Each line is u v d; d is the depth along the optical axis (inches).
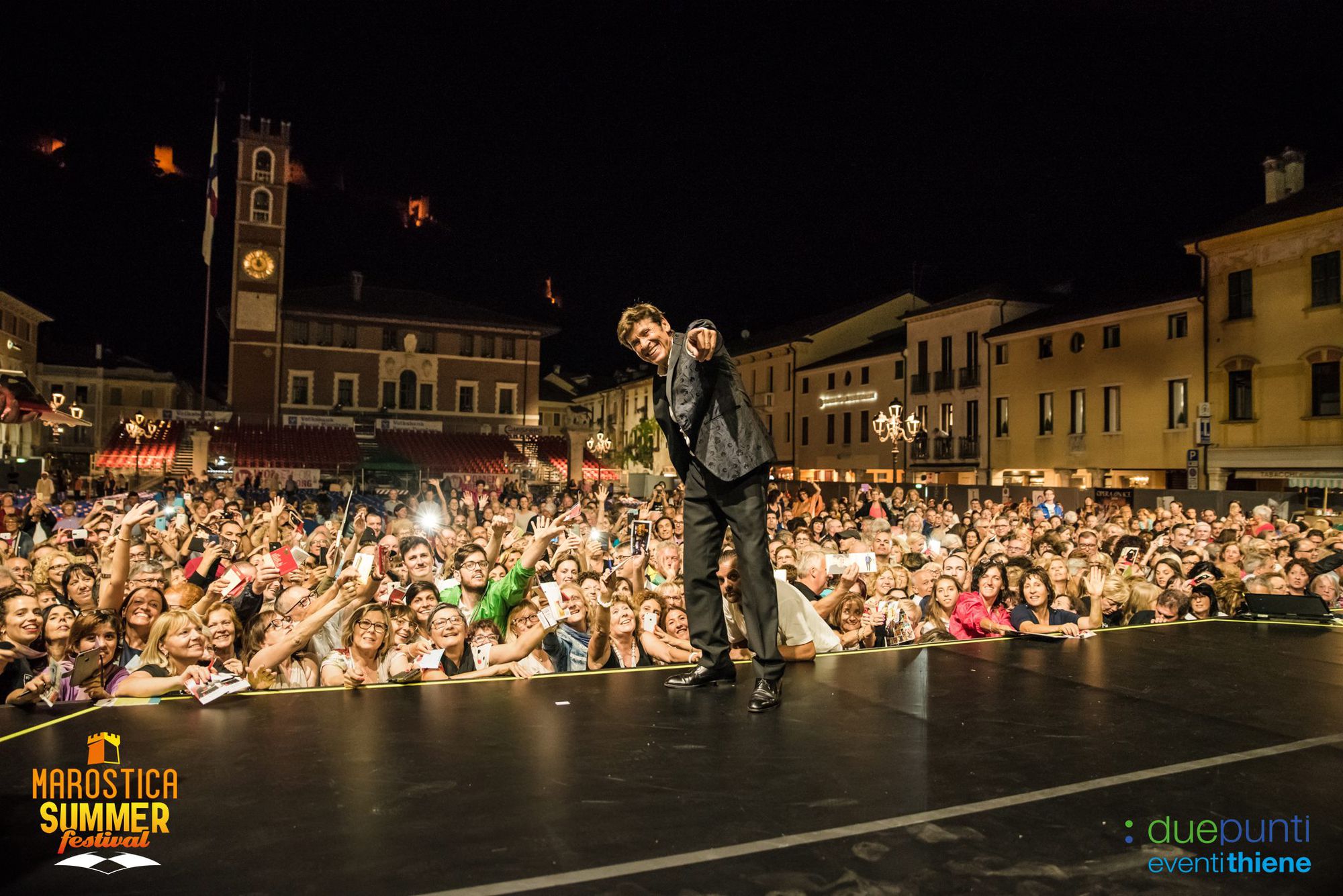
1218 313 1048.8
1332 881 59.9
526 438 2060.8
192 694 106.0
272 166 1950.1
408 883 58.9
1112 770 82.0
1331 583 289.3
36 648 152.6
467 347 2078.0
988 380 1429.6
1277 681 118.3
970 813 71.4
